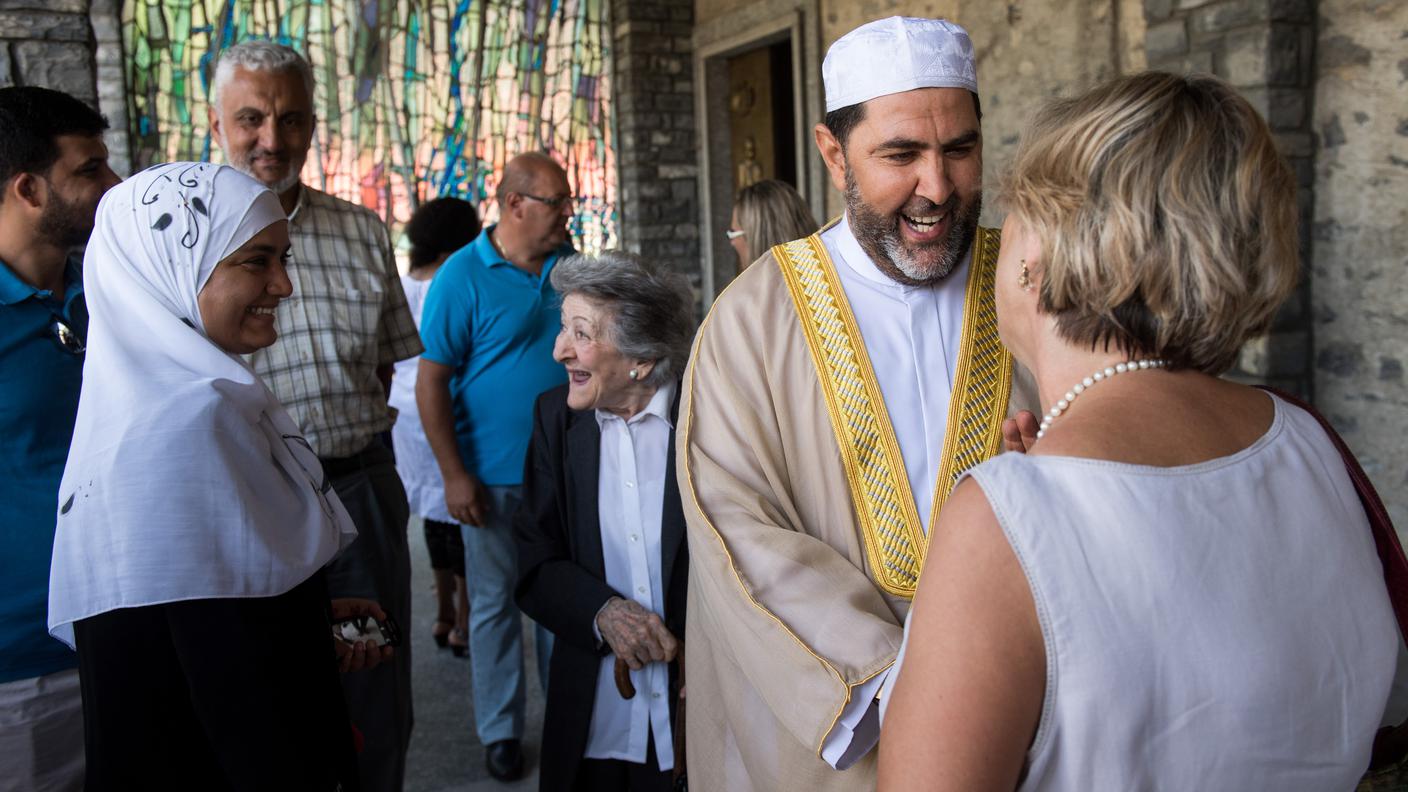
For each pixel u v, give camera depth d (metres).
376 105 6.50
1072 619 0.73
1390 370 3.24
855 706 1.12
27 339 1.67
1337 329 3.38
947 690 0.75
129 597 1.18
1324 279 3.39
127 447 1.23
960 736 0.74
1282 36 3.23
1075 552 0.75
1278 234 0.80
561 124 6.98
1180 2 3.47
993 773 0.74
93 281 1.36
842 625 1.17
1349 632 0.80
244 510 1.26
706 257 7.00
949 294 1.48
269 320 1.47
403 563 2.58
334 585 2.43
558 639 1.99
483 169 6.81
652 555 1.94
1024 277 0.88
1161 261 0.78
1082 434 0.80
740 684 1.29
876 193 1.38
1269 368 3.40
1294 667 0.76
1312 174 3.36
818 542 1.30
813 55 5.73
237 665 1.22
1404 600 0.90
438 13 6.59
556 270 1.96
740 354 1.46
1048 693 0.74
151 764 1.21
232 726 1.22
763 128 6.59
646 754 1.94
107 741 1.20
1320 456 0.86
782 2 5.91
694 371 1.48
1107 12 3.88
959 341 1.47
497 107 6.81
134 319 1.33
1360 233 3.27
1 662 1.59
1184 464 0.79
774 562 1.25
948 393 1.45
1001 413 1.44
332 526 1.44
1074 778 0.75
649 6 6.77
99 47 5.63
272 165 2.38
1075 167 0.81
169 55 5.97
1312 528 0.81
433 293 2.99
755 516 1.33
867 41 1.37
